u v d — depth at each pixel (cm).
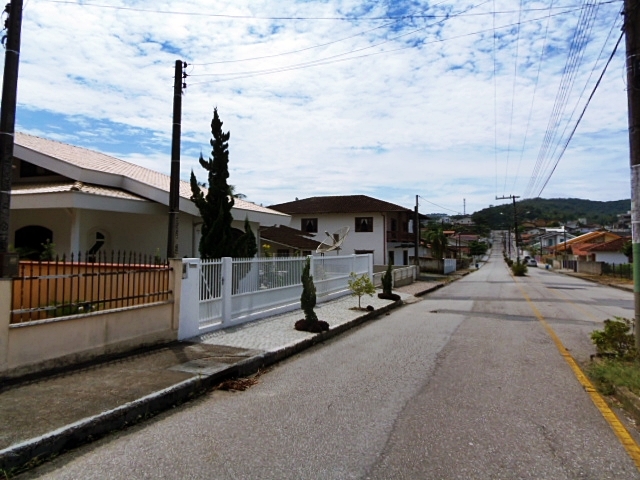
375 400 555
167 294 832
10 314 569
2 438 403
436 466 377
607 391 586
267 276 1202
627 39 727
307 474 363
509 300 1898
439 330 1103
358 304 1512
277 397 574
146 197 1485
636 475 365
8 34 616
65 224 1441
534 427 466
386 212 4191
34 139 1688
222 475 363
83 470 377
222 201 1358
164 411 527
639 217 725
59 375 601
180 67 1129
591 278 3841
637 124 718
